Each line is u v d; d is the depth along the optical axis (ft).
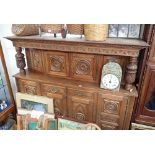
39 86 6.04
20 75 6.24
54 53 5.74
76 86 5.47
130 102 5.10
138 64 5.26
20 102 6.25
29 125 5.50
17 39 5.57
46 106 5.95
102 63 5.32
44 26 5.31
